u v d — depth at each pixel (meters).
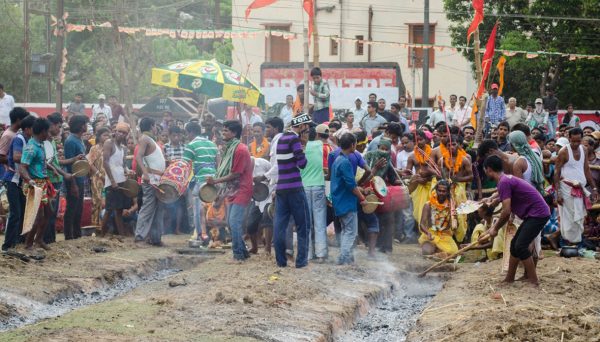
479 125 28.31
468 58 61.66
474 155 26.84
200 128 28.27
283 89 47.31
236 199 22.89
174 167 26.11
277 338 15.08
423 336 15.99
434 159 26.28
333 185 22.95
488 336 14.92
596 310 17.53
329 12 73.69
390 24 73.31
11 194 22.14
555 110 41.50
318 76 28.88
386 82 47.00
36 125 21.98
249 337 14.93
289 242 23.44
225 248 26.16
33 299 18.23
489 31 60.31
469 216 26.14
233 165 22.72
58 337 14.29
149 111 50.28
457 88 73.12
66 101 74.56
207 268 22.00
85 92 75.31
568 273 21.14
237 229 23.05
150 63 68.06
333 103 47.44
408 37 73.31
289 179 21.88
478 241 21.27
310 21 29.05
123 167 26.78
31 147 21.84
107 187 26.48
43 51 75.31
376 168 24.95
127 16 59.09
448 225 24.95
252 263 22.70
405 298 21.31
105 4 63.69
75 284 19.91
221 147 30.48
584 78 58.28
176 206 29.44
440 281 23.06
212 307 17.06
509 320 15.84
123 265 22.55
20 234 23.06
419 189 26.83
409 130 34.12
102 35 68.75
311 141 23.25
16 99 73.44
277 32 41.69
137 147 26.06
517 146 22.16
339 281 20.95
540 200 19.31
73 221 25.72
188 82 32.91
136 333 14.72
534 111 39.44
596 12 57.06
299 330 15.77
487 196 26.25
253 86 33.78
